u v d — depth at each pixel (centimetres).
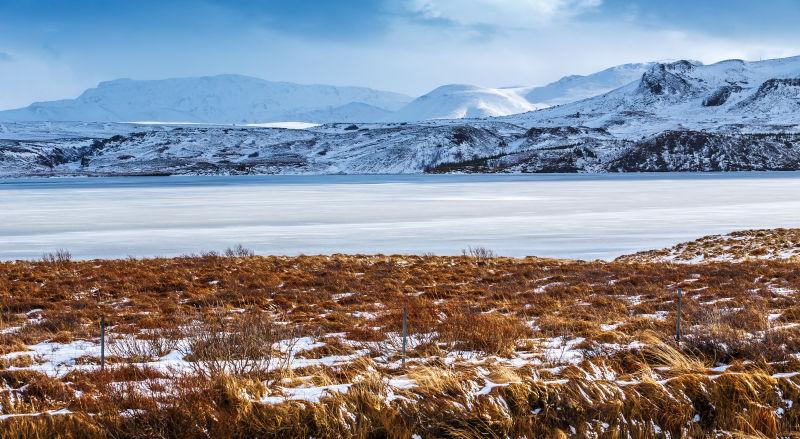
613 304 1961
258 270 3073
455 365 1134
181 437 823
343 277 2773
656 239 5147
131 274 2925
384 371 1120
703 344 1179
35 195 12044
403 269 3092
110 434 821
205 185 16475
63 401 965
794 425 895
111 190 13950
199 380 950
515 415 878
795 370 1026
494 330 1407
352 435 836
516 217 7056
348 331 1575
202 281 2758
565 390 908
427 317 1739
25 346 1427
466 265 3275
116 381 1062
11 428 800
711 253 3909
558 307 1947
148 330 1655
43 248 4869
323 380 1020
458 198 10319
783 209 7856
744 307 1822
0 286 2542
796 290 2172
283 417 840
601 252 4453
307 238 5394
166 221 6938
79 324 1762
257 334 1314
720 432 877
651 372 1017
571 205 8669
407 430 839
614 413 880
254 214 7719
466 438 838
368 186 15012
